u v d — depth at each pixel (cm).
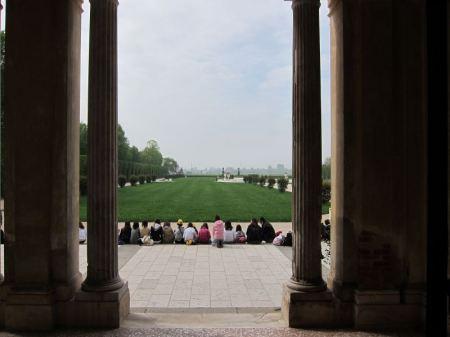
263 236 1944
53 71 761
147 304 978
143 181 10125
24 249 758
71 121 779
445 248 473
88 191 770
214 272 1333
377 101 769
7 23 762
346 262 783
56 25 762
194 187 8150
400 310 759
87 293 760
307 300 767
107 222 770
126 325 773
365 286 768
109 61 768
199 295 1060
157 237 1938
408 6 771
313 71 782
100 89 761
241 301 1006
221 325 781
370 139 769
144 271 1345
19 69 759
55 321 755
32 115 758
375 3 769
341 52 789
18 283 757
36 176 760
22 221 760
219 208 3831
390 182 768
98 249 767
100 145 762
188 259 1547
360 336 720
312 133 781
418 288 768
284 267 1410
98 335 719
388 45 768
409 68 771
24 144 760
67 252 765
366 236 770
